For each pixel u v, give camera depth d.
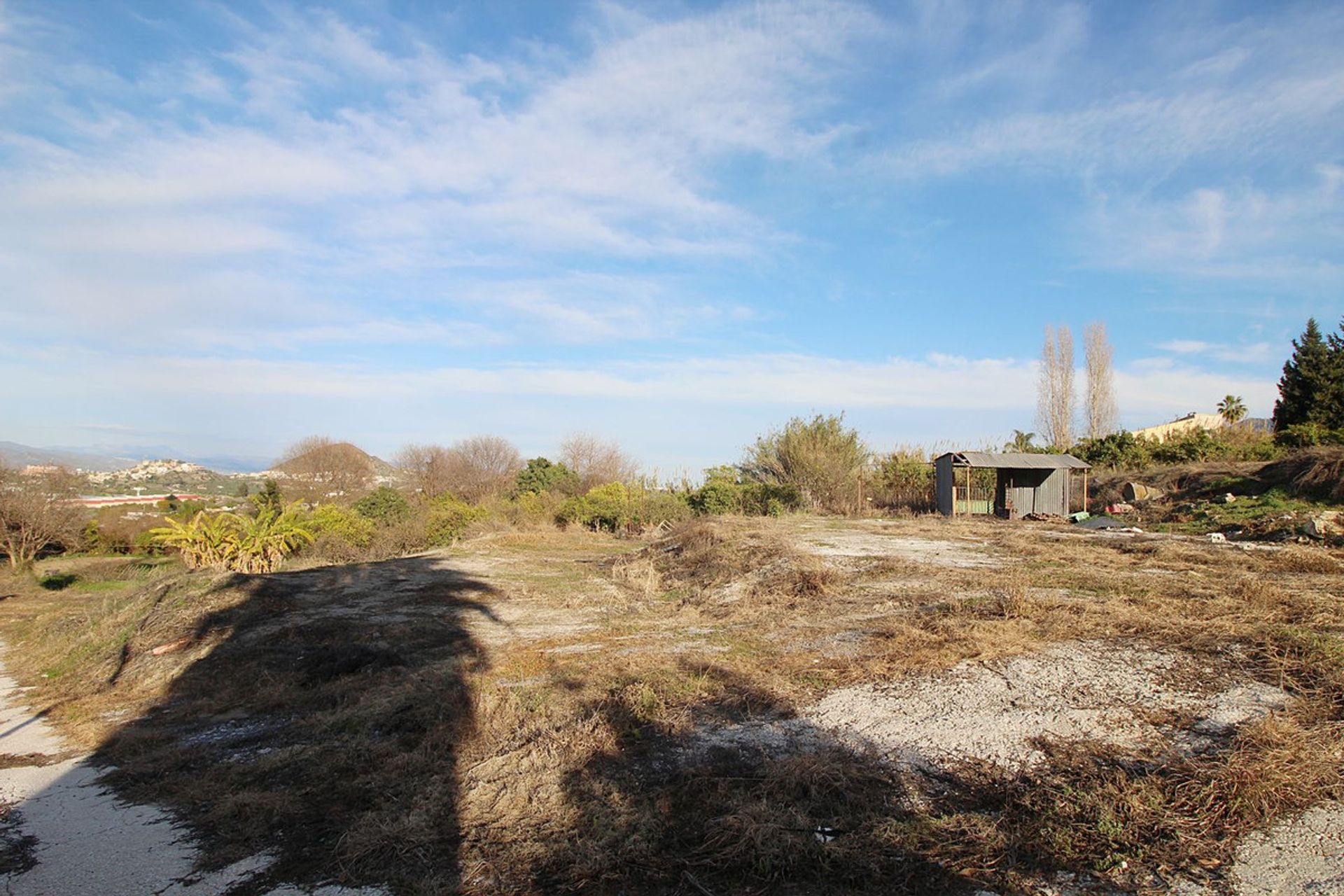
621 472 36.88
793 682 6.05
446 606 10.45
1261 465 18.73
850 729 5.07
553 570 14.27
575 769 4.78
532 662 7.29
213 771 5.27
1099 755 4.44
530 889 3.59
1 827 4.58
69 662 9.49
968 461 20.66
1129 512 18.89
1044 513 21.06
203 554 14.42
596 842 3.92
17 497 25.31
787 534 14.73
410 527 20.02
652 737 5.22
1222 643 6.00
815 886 3.49
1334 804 3.83
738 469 27.45
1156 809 3.84
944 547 13.16
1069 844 3.64
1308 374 25.81
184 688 7.58
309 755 5.38
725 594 10.12
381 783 4.80
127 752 5.91
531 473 32.91
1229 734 4.55
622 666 6.81
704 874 3.63
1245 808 3.79
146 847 4.20
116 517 30.22
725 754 4.86
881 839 3.79
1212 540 12.68
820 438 26.09
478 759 5.07
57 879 3.85
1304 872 3.34
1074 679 5.49
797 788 4.29
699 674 6.44
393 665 7.59
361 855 3.93
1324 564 9.23
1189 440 24.28
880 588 9.40
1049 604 7.46
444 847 4.00
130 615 10.45
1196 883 3.34
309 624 9.26
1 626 14.27
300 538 16.67
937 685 5.61
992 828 3.80
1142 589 8.07
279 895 3.62
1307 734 4.41
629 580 12.48
